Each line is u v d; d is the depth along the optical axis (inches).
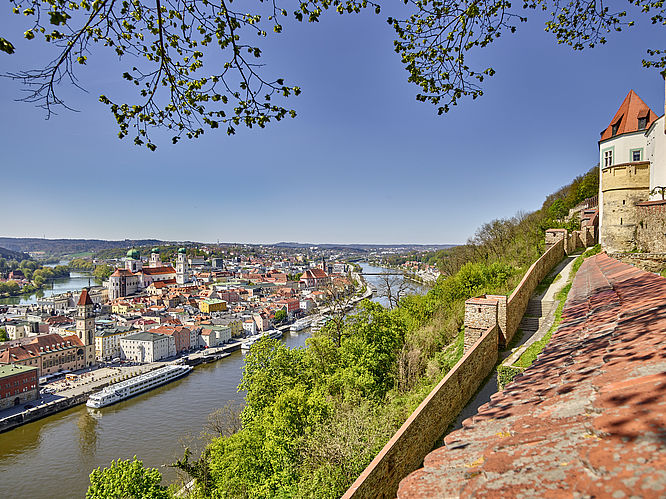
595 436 114.2
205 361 4033.0
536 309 1390.3
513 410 181.5
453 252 3344.0
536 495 95.3
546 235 2155.5
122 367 3804.1
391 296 2401.6
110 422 2450.8
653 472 81.1
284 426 1163.9
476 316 1158.3
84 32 254.8
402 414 919.7
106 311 6722.4
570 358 237.8
